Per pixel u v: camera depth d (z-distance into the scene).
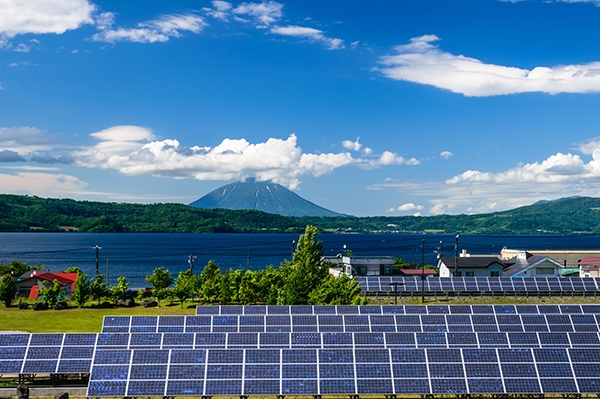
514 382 37.75
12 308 84.44
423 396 39.31
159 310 83.25
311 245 84.56
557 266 109.44
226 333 44.22
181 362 37.50
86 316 76.75
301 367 37.72
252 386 36.69
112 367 37.16
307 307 57.38
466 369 38.19
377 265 114.38
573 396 39.06
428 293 88.19
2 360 41.38
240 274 89.31
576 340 43.84
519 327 52.09
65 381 42.47
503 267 110.06
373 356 38.50
